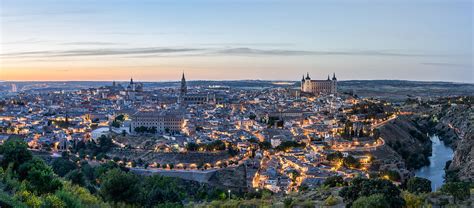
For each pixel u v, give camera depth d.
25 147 196.25
